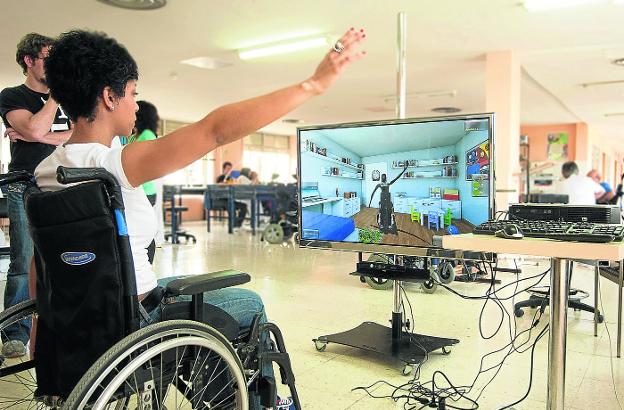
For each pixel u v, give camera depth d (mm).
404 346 2285
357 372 2188
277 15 5098
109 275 1018
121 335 1031
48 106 2111
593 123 12656
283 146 16188
